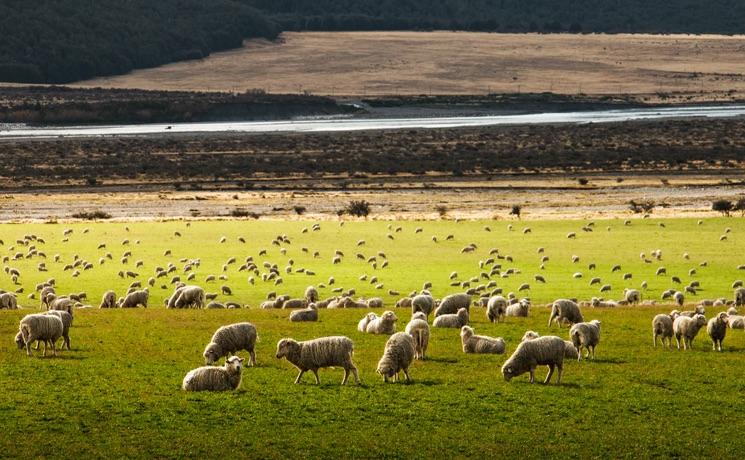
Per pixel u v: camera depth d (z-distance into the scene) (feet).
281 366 134.72
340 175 584.81
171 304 195.11
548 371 133.80
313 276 264.52
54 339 139.95
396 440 107.86
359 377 129.08
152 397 119.96
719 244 315.58
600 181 537.65
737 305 201.98
